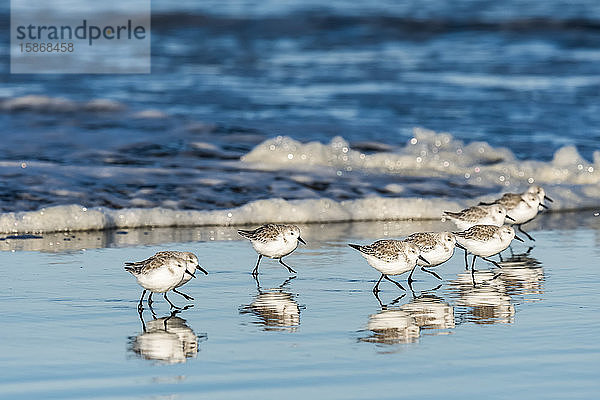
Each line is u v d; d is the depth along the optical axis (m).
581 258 13.39
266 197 17.48
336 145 21.03
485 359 8.59
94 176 18.31
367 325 9.84
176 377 8.11
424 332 9.54
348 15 50.19
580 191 18.53
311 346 9.05
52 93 28.84
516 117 25.62
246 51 39.78
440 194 18.09
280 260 12.63
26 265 12.67
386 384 7.91
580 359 8.58
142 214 15.95
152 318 10.12
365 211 16.86
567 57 37.72
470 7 54.19
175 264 10.45
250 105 27.17
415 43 42.16
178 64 35.97
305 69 34.62
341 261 13.15
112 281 11.82
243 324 9.89
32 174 18.14
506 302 10.80
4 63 34.94
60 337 9.34
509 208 15.11
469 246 12.35
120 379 8.05
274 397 7.61
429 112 26.28
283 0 57.38
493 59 37.34
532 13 50.91
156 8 53.56
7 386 7.83
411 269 11.43
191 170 19.30
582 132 23.67
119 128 23.39
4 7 52.91
